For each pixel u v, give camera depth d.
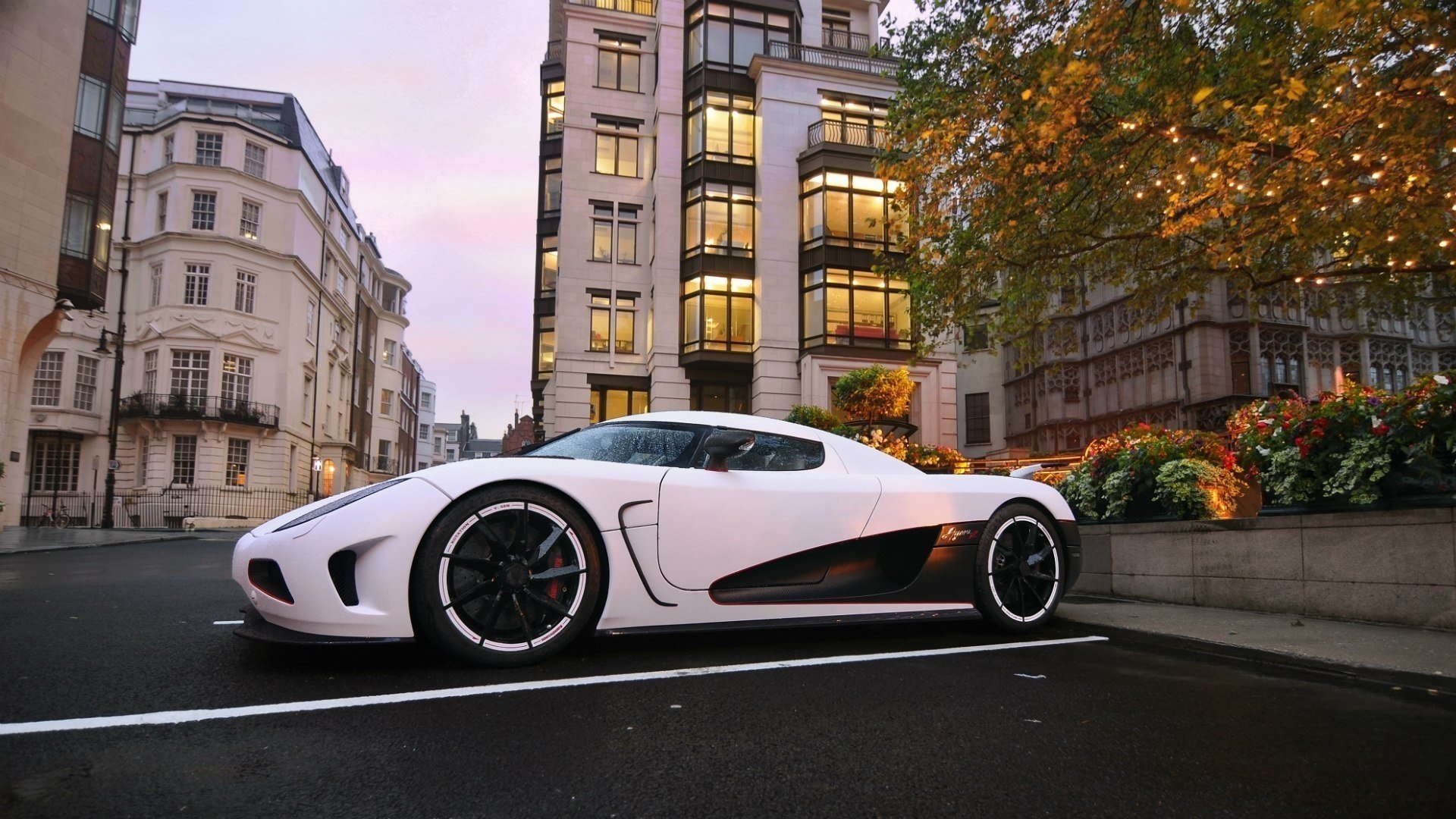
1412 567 4.18
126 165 31.31
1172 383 24.89
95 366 30.33
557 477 3.05
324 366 37.53
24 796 1.65
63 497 28.80
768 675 2.95
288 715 2.28
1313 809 1.77
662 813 1.66
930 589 3.76
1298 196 5.86
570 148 24.11
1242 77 6.37
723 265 22.64
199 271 30.08
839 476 3.77
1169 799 1.81
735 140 23.36
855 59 24.55
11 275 16.59
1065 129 6.27
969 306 9.08
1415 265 6.88
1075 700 2.69
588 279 23.67
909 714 2.46
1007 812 1.72
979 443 33.34
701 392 22.94
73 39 18.17
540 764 1.93
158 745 2.00
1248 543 4.98
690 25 24.08
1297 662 3.30
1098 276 9.20
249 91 35.94
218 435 29.94
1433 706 2.69
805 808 1.71
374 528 2.76
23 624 3.76
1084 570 6.26
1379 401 4.62
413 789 1.76
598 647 3.40
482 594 2.87
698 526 3.28
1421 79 4.95
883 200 22.62
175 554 10.86
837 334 21.80
